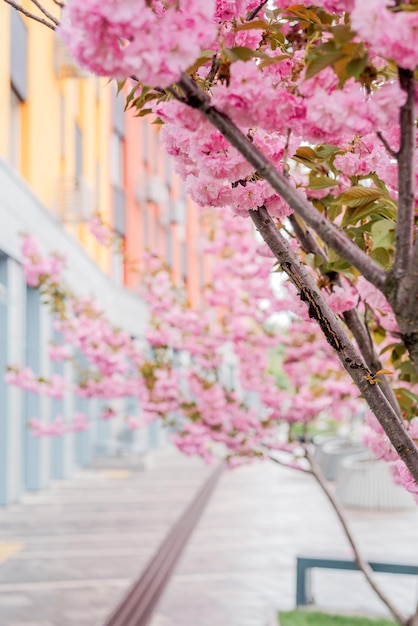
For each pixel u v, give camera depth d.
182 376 8.12
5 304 12.13
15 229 12.14
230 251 8.25
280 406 8.08
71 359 10.43
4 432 12.43
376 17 1.42
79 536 10.46
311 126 1.67
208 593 7.48
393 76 1.75
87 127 19.72
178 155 2.08
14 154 13.60
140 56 1.44
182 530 11.00
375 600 7.19
